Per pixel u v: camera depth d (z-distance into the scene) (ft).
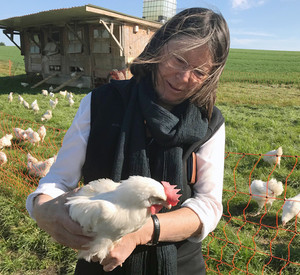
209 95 5.09
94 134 5.03
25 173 21.16
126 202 4.32
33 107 38.37
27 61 82.23
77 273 5.73
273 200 18.15
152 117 4.82
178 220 4.68
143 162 4.86
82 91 60.70
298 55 211.61
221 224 15.96
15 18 60.64
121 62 56.44
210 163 5.28
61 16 55.83
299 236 15.48
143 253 5.09
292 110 45.06
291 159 23.22
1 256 13.07
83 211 4.25
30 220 15.05
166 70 4.79
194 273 5.68
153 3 60.23
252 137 29.63
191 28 4.50
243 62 159.33
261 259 13.44
